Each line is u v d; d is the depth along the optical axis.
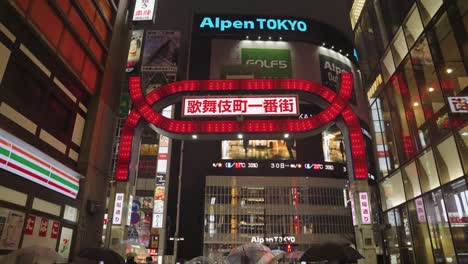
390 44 19.77
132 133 17.58
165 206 58.75
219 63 91.50
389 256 20.41
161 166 61.62
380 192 21.45
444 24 14.53
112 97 17.78
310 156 80.12
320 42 97.75
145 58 74.56
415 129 16.98
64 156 13.73
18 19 10.71
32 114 11.59
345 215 74.62
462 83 13.30
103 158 16.61
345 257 10.14
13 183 10.19
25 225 10.77
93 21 15.92
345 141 17.73
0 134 9.41
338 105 17.19
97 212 15.85
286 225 72.38
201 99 17.80
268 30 96.81
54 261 8.73
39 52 12.00
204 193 74.94
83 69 15.04
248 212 73.38
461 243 13.27
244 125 17.17
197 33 95.50
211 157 79.62
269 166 78.12
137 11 20.95
